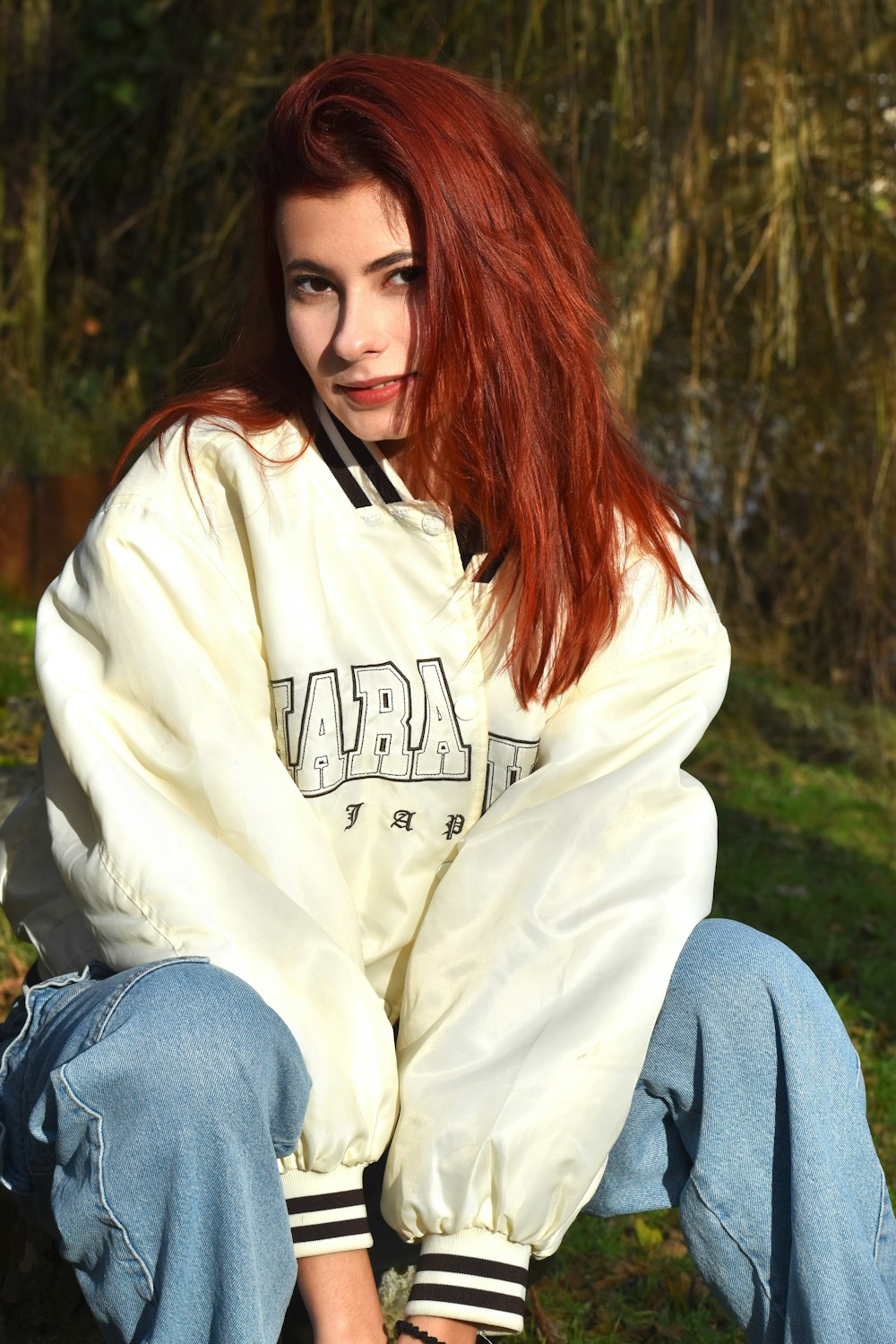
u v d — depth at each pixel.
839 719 7.75
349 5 7.65
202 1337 1.38
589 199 6.89
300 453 1.71
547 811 1.66
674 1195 1.70
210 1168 1.36
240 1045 1.38
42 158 8.44
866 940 4.58
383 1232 1.74
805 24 6.80
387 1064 1.54
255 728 1.65
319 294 1.67
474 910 1.64
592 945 1.60
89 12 8.41
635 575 1.77
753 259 6.95
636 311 6.70
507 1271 1.52
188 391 1.82
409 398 1.67
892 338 7.86
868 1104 3.14
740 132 7.14
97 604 1.64
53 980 1.60
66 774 1.67
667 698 1.75
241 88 8.11
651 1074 1.62
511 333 1.63
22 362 8.51
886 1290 1.52
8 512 8.27
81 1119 1.37
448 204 1.59
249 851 1.60
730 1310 1.63
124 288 8.97
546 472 1.68
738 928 1.63
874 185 7.80
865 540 7.89
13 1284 1.88
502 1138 1.51
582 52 6.61
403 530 1.71
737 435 8.19
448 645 1.72
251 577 1.71
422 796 1.74
